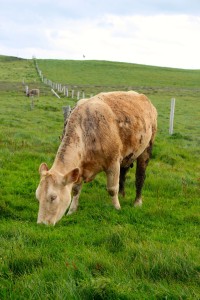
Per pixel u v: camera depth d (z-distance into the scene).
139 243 3.04
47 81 34.75
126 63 63.25
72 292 2.17
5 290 2.24
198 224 4.03
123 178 4.79
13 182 4.94
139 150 4.54
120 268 2.55
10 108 15.46
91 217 4.02
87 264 2.61
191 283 2.40
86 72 46.69
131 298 2.15
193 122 14.91
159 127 12.64
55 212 3.39
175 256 2.66
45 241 3.14
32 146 7.27
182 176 5.95
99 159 3.97
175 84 38.81
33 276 2.41
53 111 15.46
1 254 2.72
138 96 4.77
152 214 4.18
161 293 2.21
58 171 3.56
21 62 58.31
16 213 4.01
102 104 4.08
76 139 3.79
